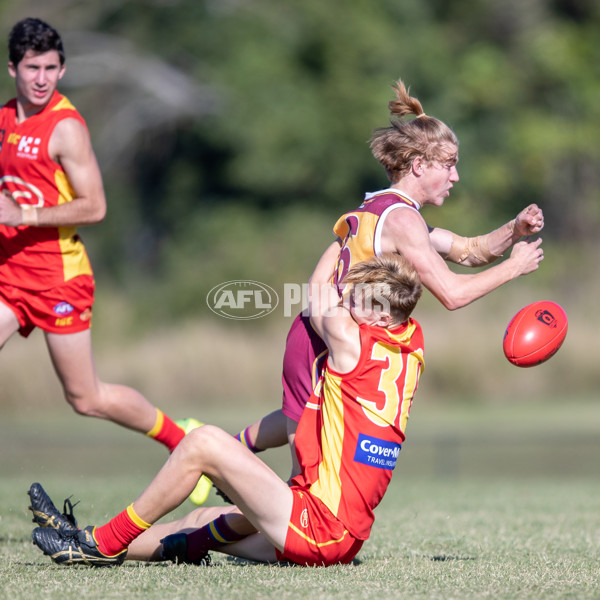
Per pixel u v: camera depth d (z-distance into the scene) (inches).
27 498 856.9
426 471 1593.3
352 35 3639.3
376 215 531.8
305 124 3555.6
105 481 1124.5
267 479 481.1
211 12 3688.5
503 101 3772.1
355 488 490.3
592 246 3713.1
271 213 3612.2
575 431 1742.1
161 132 3732.8
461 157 3673.7
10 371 2276.1
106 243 3740.2
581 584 464.1
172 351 2498.8
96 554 492.4
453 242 597.9
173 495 482.6
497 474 1593.3
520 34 3929.6
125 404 659.4
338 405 492.7
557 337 538.6
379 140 560.1
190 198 3730.3
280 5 3722.9
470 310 2687.0
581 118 3865.7
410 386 500.4
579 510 850.1
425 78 3686.0
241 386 2423.7
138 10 3722.9
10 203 602.5
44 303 621.9
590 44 3937.0
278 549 494.0
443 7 3986.2
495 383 2504.9
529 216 576.1
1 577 465.7
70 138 613.6
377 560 539.8
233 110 3572.8
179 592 429.1
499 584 459.8
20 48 603.8
